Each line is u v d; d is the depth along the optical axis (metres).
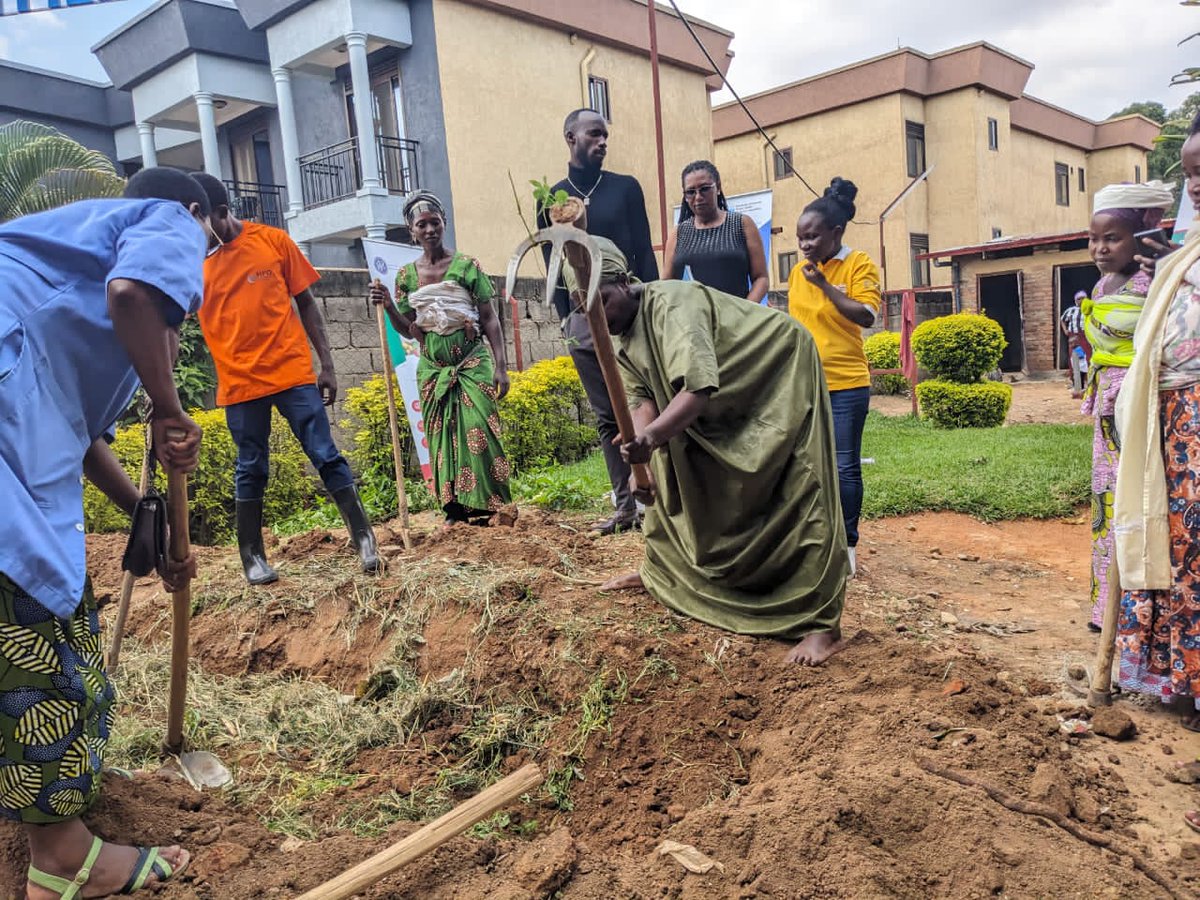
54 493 2.10
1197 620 3.04
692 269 5.13
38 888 2.20
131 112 17.58
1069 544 6.03
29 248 2.21
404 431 8.64
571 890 2.30
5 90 16.23
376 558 4.55
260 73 15.79
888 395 17.47
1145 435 3.12
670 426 3.16
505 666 3.70
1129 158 29.33
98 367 2.28
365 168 13.99
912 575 5.25
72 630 2.19
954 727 2.93
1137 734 3.13
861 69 23.03
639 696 3.38
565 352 12.16
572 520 6.07
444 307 5.31
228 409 4.58
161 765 3.13
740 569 3.75
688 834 2.49
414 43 14.14
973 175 23.44
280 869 2.36
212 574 4.93
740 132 25.42
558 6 15.20
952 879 2.25
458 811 2.28
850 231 24.14
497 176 14.76
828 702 3.15
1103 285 3.95
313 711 3.68
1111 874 2.25
